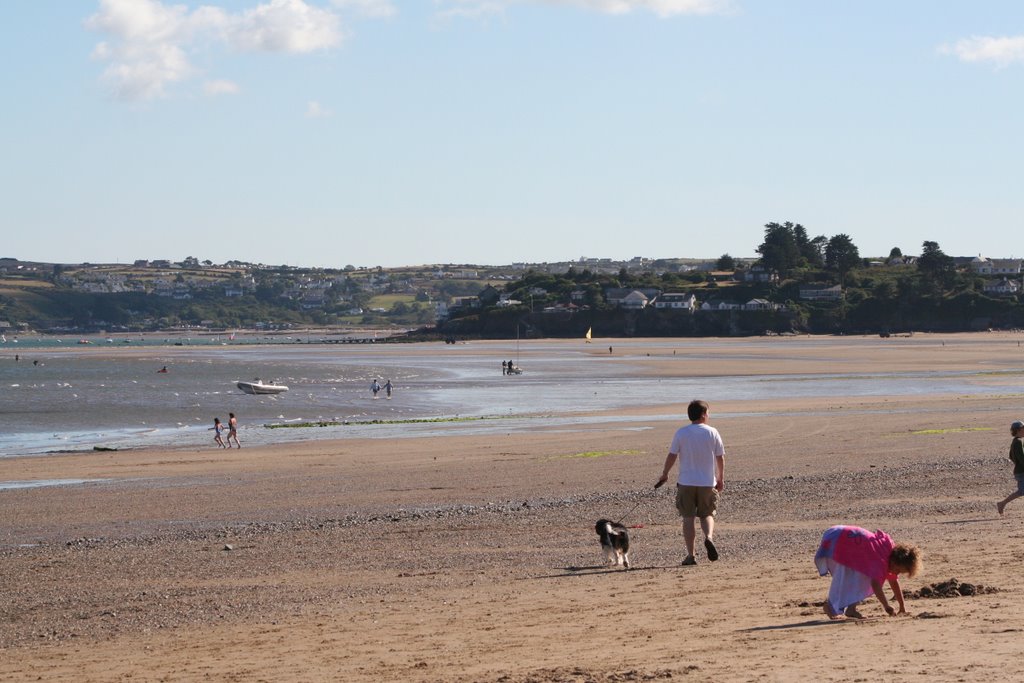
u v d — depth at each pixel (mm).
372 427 51312
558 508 24562
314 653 11516
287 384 95062
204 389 89500
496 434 45562
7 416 62094
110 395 81312
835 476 28719
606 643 10891
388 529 22250
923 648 9234
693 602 13023
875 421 46844
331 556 19297
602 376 100125
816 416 50812
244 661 11352
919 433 40625
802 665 8938
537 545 19578
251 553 19969
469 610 13609
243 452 40625
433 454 37812
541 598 14156
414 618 13312
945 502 23031
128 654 12375
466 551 19219
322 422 55406
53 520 25266
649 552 18094
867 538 11383
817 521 20859
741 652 9789
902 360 128000
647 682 8883
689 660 9625
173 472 34438
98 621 14711
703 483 16281
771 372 103875
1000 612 10734
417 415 60281
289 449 41250
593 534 20641
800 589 13414
